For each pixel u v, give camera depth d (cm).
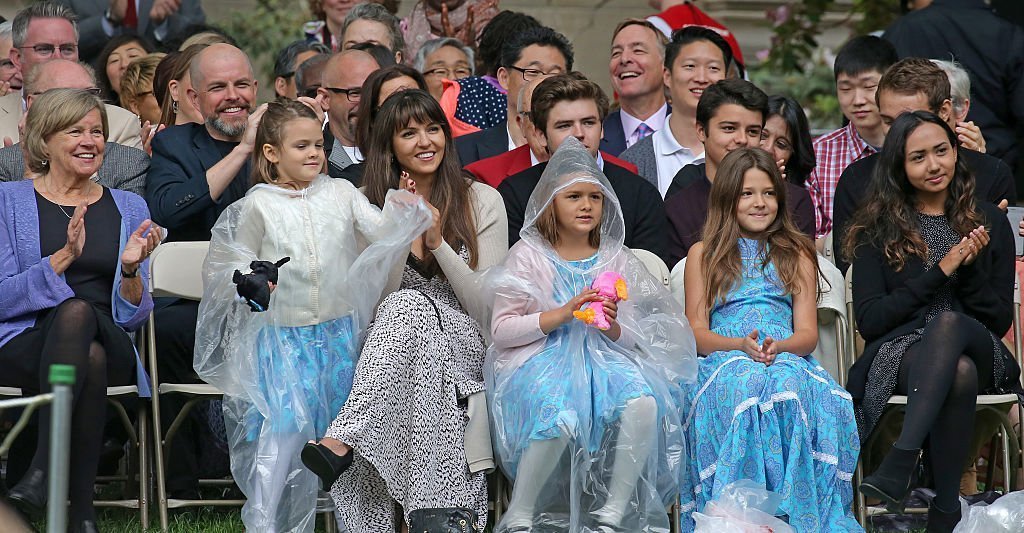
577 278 1817
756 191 1889
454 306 1867
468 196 1912
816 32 3747
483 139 2445
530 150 2258
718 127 2155
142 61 2628
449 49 2836
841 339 1934
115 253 1881
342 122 2411
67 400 918
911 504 2025
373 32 2769
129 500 1867
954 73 2302
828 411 1766
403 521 1748
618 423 1700
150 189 2142
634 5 3744
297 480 1719
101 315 1786
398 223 1759
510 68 2430
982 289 1923
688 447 1802
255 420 1741
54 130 1866
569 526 1711
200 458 2083
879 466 1797
